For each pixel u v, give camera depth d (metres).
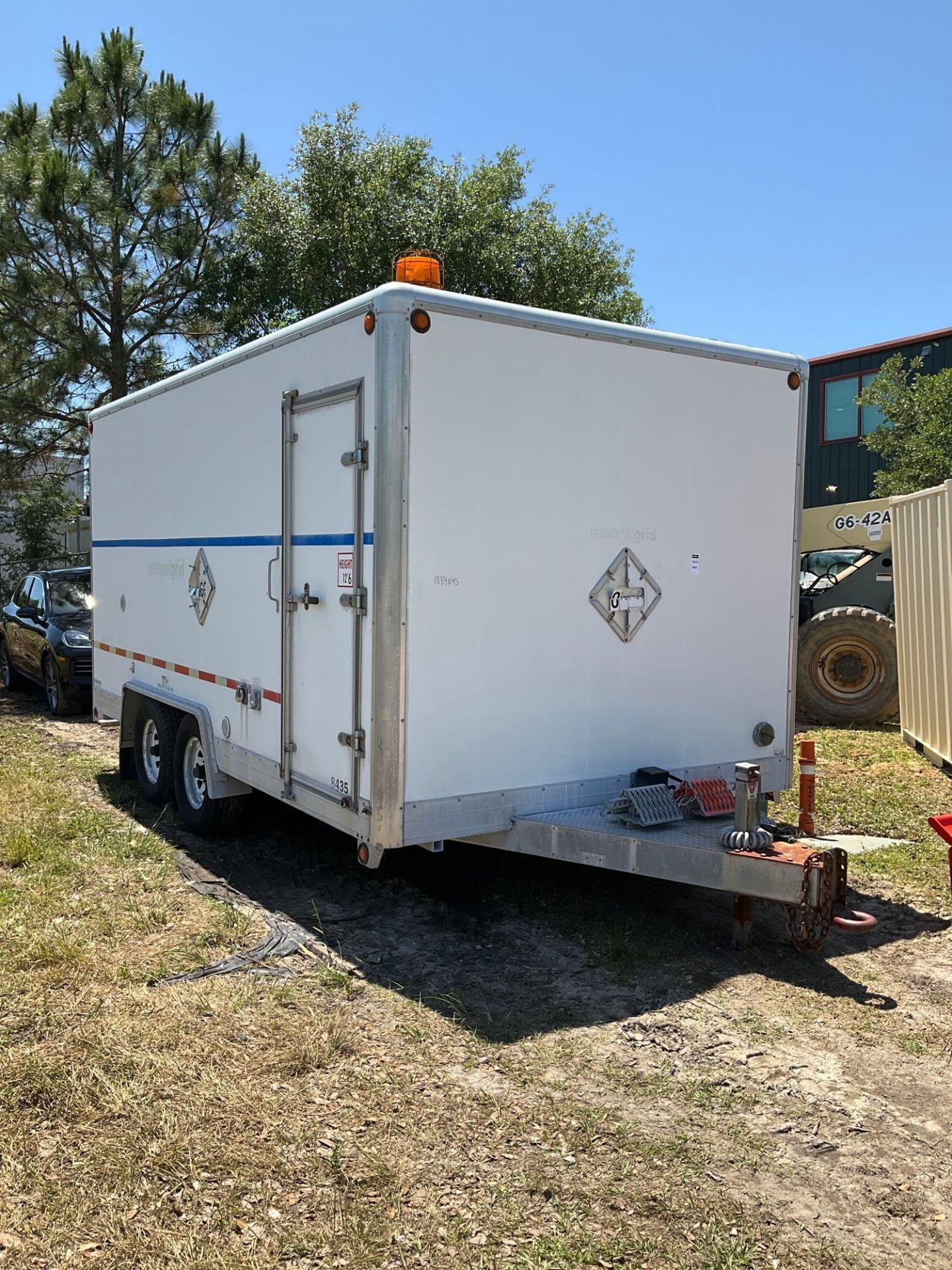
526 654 4.53
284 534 4.91
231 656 5.61
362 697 4.29
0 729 9.98
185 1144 2.99
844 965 4.38
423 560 4.19
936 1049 3.66
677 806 4.65
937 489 7.82
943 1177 2.93
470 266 16.36
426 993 4.07
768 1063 3.55
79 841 6.01
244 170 15.22
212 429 5.81
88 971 4.16
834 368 18.42
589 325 4.58
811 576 11.61
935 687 7.91
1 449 15.48
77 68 14.95
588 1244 2.61
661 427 4.89
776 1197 2.82
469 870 5.62
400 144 16.73
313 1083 3.36
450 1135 3.08
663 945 4.57
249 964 4.31
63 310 14.08
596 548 4.71
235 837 6.22
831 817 6.60
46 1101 3.20
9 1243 2.58
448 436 4.22
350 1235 2.63
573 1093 3.34
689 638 5.09
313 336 4.64
